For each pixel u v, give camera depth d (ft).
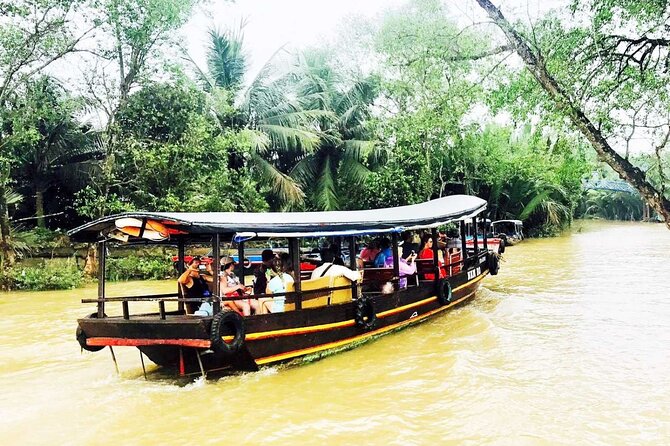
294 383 24.14
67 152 70.49
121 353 30.81
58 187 73.56
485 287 49.24
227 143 65.77
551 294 44.14
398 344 30.37
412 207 43.62
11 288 55.06
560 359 26.03
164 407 21.74
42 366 28.22
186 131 63.67
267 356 24.67
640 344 28.19
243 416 20.53
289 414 20.58
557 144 33.45
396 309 31.99
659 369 24.21
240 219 25.38
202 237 28.35
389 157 82.43
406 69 64.18
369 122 79.25
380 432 18.66
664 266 58.85
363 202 82.28
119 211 58.95
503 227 99.50
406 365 26.20
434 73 45.01
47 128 67.51
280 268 29.58
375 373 25.17
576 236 116.26
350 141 83.25
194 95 66.18
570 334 30.68
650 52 29.89
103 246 25.95
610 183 171.22
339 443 17.95
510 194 110.11
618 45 30.14
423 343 30.30
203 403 22.03
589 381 22.89
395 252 32.63
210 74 80.53
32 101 59.00
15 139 57.11
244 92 78.43
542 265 64.08
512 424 18.69
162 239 27.45
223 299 23.45
